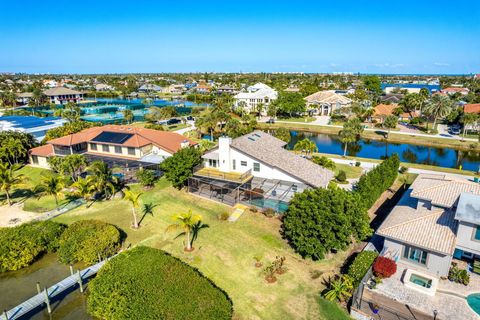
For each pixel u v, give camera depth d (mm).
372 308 24406
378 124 107188
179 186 48906
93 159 58031
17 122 89750
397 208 35156
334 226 29672
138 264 27891
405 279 26953
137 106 157000
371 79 193000
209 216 40188
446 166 67000
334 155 71375
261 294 27000
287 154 48594
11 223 39344
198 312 23047
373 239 34188
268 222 38250
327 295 25938
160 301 23672
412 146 85438
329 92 135875
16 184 45188
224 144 45188
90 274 29078
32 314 25781
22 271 31266
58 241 33719
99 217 40688
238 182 42781
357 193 37375
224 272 29781
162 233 36594
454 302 24922
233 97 144250
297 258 31766
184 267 28078
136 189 48969
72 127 72750
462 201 28625
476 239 27047
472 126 93812
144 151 58906
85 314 25781
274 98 137500
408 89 196125
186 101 187125
